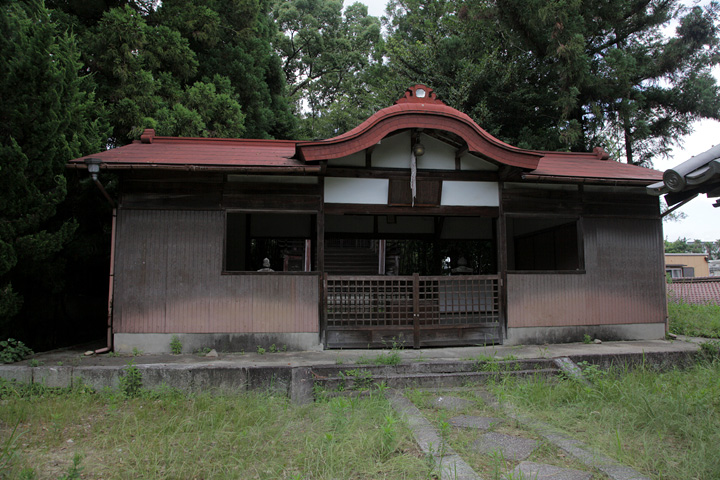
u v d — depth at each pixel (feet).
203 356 22.08
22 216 21.67
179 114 37.50
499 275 25.76
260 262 47.21
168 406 16.63
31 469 10.99
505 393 17.88
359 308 25.26
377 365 20.26
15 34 21.61
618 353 22.50
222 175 23.72
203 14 45.21
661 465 11.71
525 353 22.84
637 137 50.26
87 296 31.71
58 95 22.09
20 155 20.26
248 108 51.90
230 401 17.25
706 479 10.93
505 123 52.90
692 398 15.51
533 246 35.19
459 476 10.95
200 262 23.41
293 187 24.26
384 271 45.44
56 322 28.37
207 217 23.58
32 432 14.23
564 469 11.62
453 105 50.83
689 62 50.88
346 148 22.40
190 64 43.55
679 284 53.62
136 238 23.13
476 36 52.75
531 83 52.34
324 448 12.41
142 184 23.26
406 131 25.18
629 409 15.47
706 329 29.94
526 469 11.62
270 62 60.08
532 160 24.02
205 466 11.67
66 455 12.55
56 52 23.39
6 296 20.61
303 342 23.80
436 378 19.49
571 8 45.27
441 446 12.41
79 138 25.38
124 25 34.91
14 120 21.22
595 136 51.44
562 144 48.62
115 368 19.03
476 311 31.12
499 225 25.91
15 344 22.49
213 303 23.35
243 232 33.22
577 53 44.06
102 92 35.63
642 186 26.78
